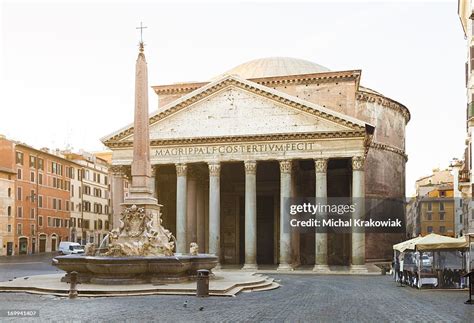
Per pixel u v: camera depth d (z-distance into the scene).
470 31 39.06
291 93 61.00
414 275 30.38
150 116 51.31
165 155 51.03
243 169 63.25
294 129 48.22
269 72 71.88
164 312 18.05
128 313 17.69
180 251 49.56
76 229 91.19
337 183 61.00
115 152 52.09
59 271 41.50
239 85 49.91
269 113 49.09
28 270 42.94
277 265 57.44
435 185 85.81
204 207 59.09
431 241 29.42
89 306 19.39
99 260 24.83
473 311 19.55
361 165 46.34
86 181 95.94
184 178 50.34
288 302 21.97
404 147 75.25
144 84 27.48
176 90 63.78
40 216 79.56
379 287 30.95
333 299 23.64
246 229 48.44
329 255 58.25
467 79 41.50
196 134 50.53
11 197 72.50
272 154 48.38
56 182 84.88
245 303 21.16
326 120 47.47
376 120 68.12
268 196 63.19
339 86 59.97
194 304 20.38
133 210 26.75
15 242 73.12
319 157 47.22
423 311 19.53
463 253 29.91
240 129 49.59
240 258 62.84
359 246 46.06
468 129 41.75
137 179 27.27
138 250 26.09
